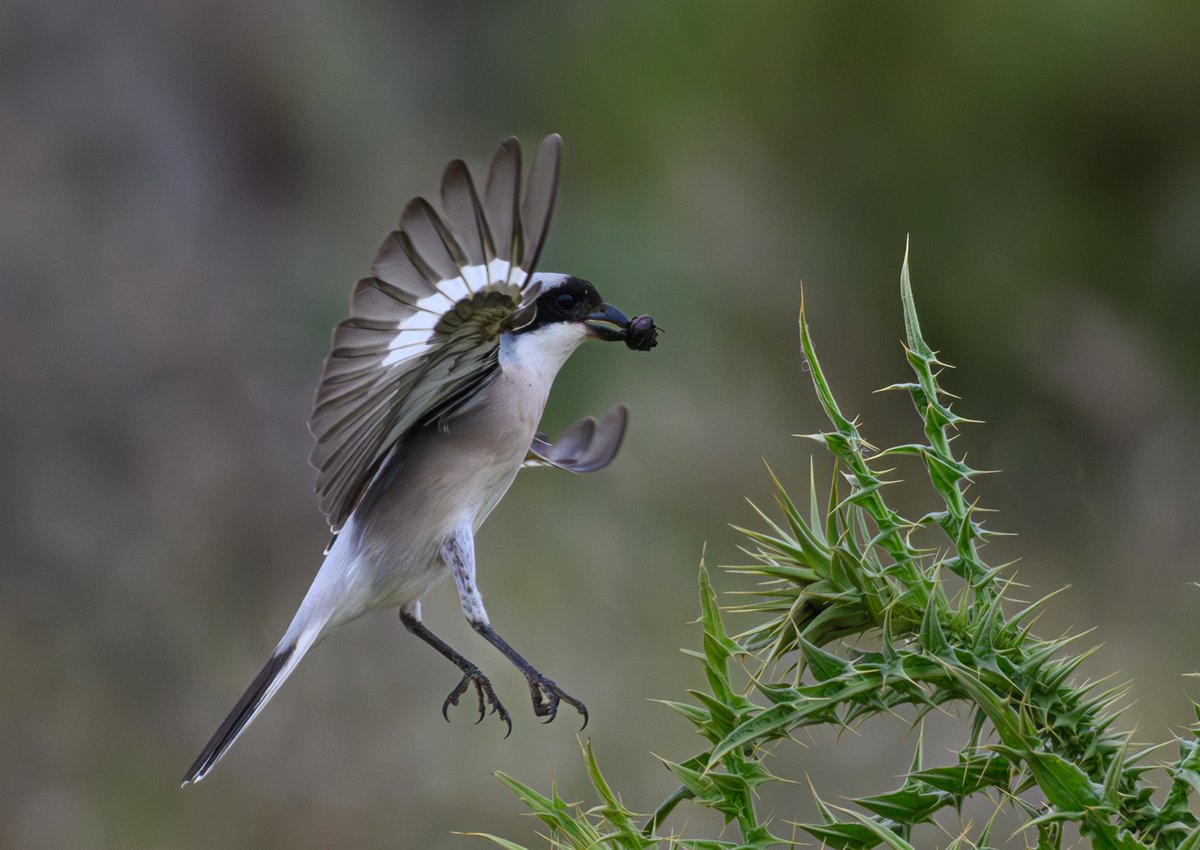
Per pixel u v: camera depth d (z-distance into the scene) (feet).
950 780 10.07
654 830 10.55
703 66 42.63
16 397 45.37
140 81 50.67
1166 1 39.34
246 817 39.50
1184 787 9.73
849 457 11.13
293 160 52.24
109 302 47.80
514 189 15.65
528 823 39.09
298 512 46.75
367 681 42.39
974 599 10.80
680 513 42.27
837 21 40.96
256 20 52.39
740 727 10.19
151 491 45.44
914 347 11.02
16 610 42.96
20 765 40.04
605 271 41.27
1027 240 42.09
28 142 48.55
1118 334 42.63
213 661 43.45
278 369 48.83
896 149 41.81
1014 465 43.75
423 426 20.56
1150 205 41.45
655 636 40.88
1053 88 40.16
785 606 11.16
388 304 16.51
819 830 10.12
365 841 38.78
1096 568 42.19
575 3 45.80
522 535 43.68
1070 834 21.95
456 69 51.31
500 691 41.52
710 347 42.09
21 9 49.47
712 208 42.91
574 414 39.70
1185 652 39.14
